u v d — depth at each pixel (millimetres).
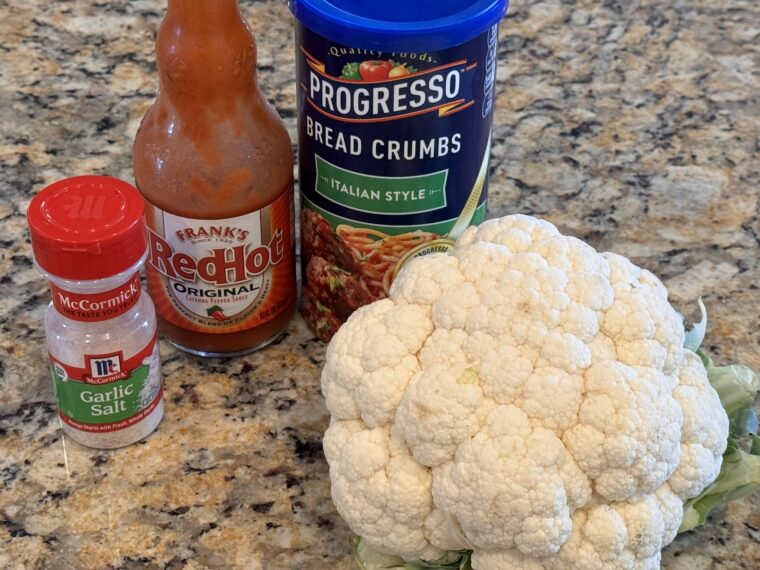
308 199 931
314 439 918
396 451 779
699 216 1143
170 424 924
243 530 845
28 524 840
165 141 858
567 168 1194
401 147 860
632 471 741
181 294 929
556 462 732
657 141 1234
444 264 818
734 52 1370
